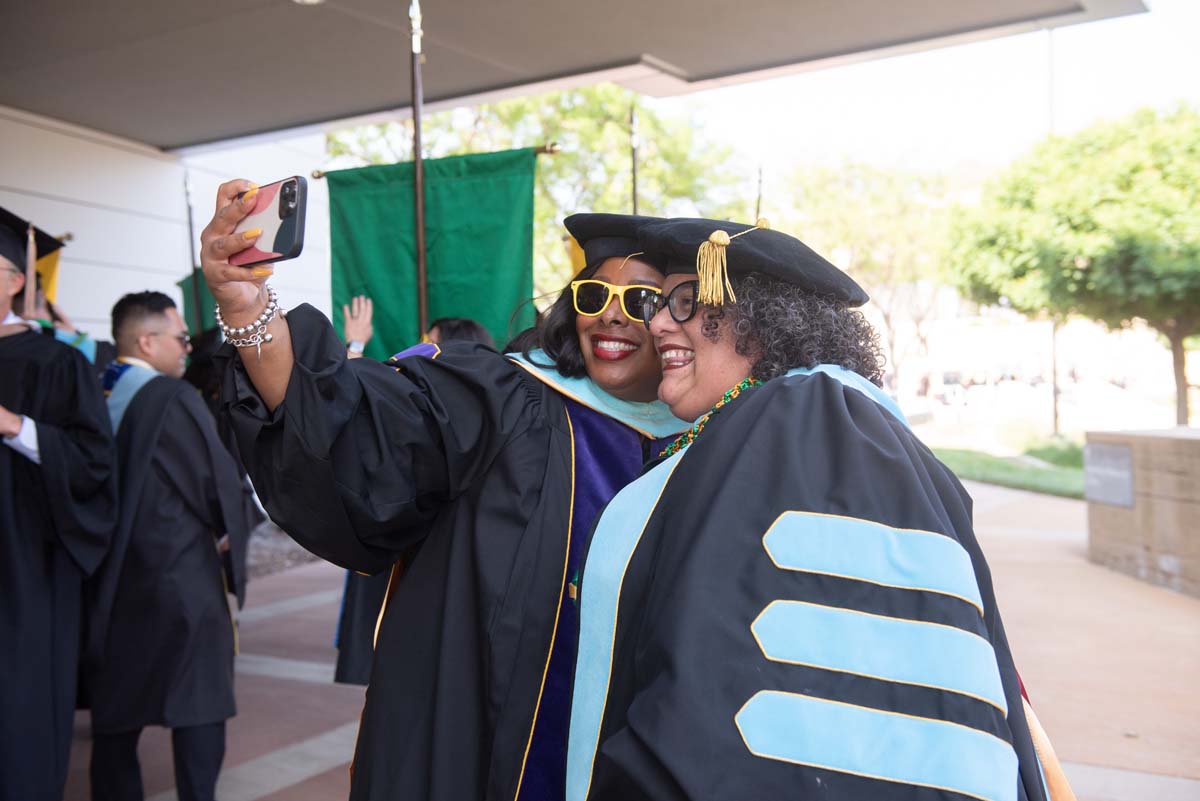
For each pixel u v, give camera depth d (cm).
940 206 2533
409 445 172
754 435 125
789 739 106
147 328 363
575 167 1681
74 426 312
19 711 297
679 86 663
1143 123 1370
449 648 175
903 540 116
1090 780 371
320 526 164
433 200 341
